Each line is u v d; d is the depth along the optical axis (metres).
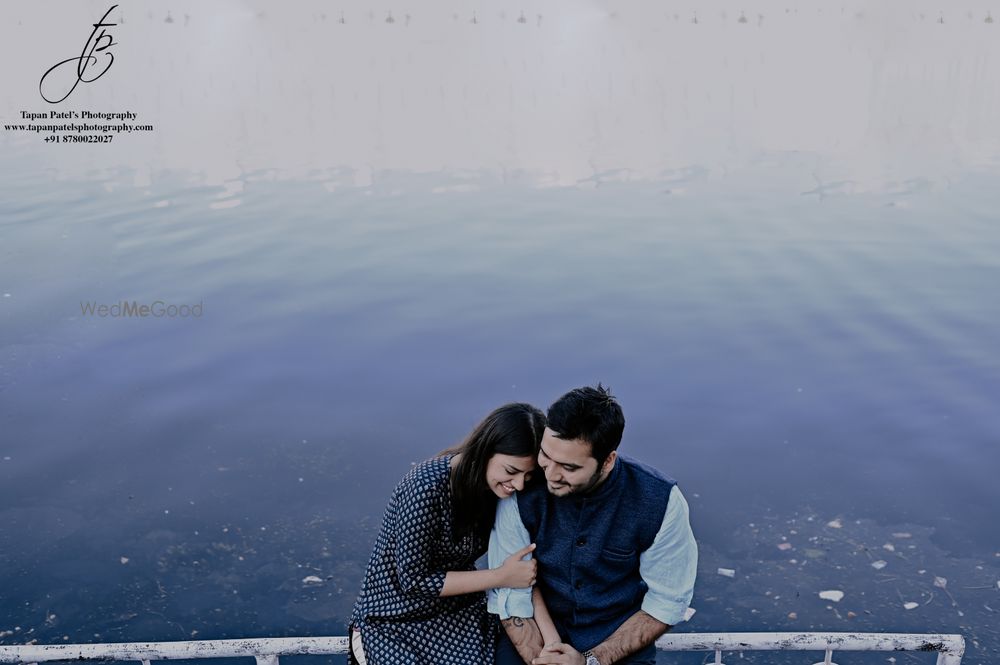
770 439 7.84
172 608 5.67
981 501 6.85
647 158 19.48
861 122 23.70
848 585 5.88
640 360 9.44
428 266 12.48
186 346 9.86
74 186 16.83
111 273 12.11
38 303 10.92
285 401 8.62
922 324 10.13
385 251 13.13
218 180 17.52
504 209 15.39
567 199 15.98
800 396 8.59
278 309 10.95
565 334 10.12
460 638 2.65
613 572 2.66
